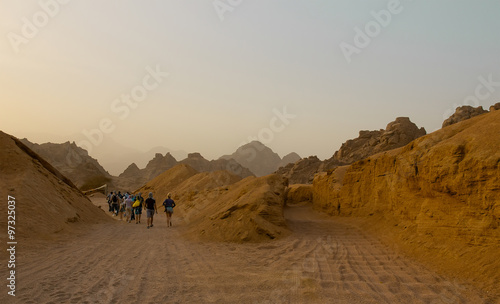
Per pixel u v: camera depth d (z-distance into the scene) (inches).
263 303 234.4
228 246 446.9
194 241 490.0
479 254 292.0
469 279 271.4
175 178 2112.5
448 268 300.2
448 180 342.3
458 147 344.2
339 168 885.8
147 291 253.0
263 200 539.8
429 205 372.2
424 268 314.5
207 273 308.7
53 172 782.5
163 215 1131.3
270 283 276.8
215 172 1752.0
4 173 551.8
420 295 250.2
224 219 525.3
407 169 448.8
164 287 263.4
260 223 496.7
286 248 425.4
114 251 404.2
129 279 282.4
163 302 231.0
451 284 268.1
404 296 248.7
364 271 315.9
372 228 529.0
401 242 403.2
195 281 282.5
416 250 360.8
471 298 240.1
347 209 709.3
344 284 276.8
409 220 438.3
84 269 309.9
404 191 453.4
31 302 217.8
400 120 2212.1
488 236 295.0
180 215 1035.9
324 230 564.4
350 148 2466.8
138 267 326.3
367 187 655.1
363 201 659.4
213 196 1058.7
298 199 1210.0
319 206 902.4
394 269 319.0
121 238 514.9
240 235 481.7
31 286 249.6
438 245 340.2
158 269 320.8
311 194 1179.9
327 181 856.9
